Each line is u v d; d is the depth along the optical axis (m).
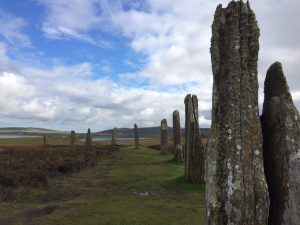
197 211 18.86
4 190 22.23
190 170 26.05
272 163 10.78
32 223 16.50
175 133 41.78
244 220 10.05
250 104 10.74
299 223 9.99
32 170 28.06
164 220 17.11
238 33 11.08
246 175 10.25
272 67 11.70
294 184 10.16
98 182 28.09
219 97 11.00
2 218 17.41
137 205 19.77
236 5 11.27
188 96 27.92
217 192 10.34
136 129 66.94
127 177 30.31
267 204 10.20
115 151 57.16
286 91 11.15
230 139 10.55
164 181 27.22
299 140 10.48
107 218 17.20
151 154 52.06
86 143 75.19
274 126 10.84
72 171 33.00
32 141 107.31
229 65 11.02
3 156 39.81
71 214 17.83
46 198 22.30
